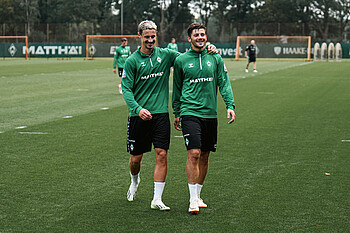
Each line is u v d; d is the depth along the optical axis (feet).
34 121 69.82
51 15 514.68
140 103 33.71
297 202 34.32
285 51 314.96
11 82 137.08
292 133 60.75
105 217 31.48
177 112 35.27
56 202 34.42
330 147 52.65
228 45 329.72
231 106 34.01
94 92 110.93
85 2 509.35
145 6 479.00
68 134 59.77
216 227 29.66
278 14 473.26
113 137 57.98
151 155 49.39
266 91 113.09
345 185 38.42
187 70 33.22
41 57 332.19
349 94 106.73
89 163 45.55
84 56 333.21
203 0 487.20
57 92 110.73
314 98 99.19
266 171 42.75
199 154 32.60
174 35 356.59
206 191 37.04
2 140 56.03
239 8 482.28
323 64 251.60
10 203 34.09
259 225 29.96
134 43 322.34
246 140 56.29
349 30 440.04
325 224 30.12
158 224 30.25
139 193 36.88
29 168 43.68
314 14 451.94
